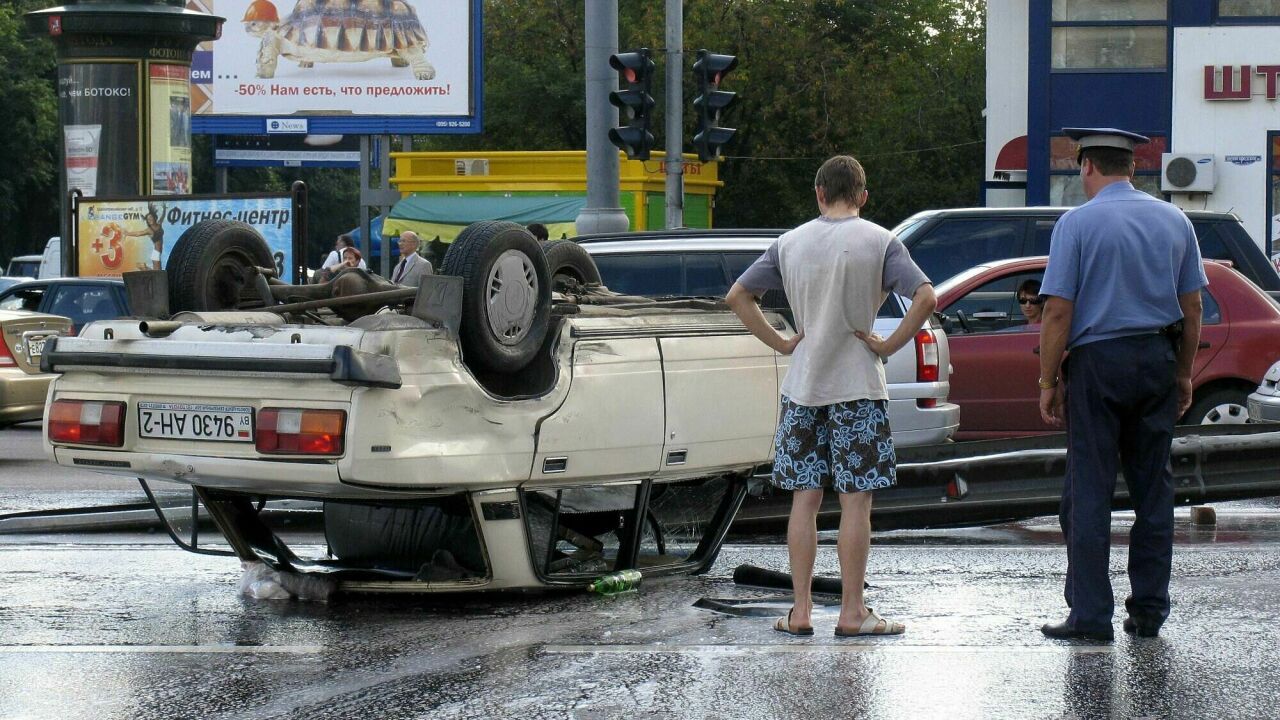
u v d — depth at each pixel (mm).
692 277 14539
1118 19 34219
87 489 14297
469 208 40562
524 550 8281
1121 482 11305
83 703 6480
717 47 53469
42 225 77125
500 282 8133
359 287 8992
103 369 8117
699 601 8531
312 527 11375
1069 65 34531
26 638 7695
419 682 6781
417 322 7828
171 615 8258
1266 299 14859
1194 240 7477
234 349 7688
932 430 13422
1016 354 14680
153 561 9984
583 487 8695
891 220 62750
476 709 6352
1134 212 7426
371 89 46188
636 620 8055
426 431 7746
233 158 58312
